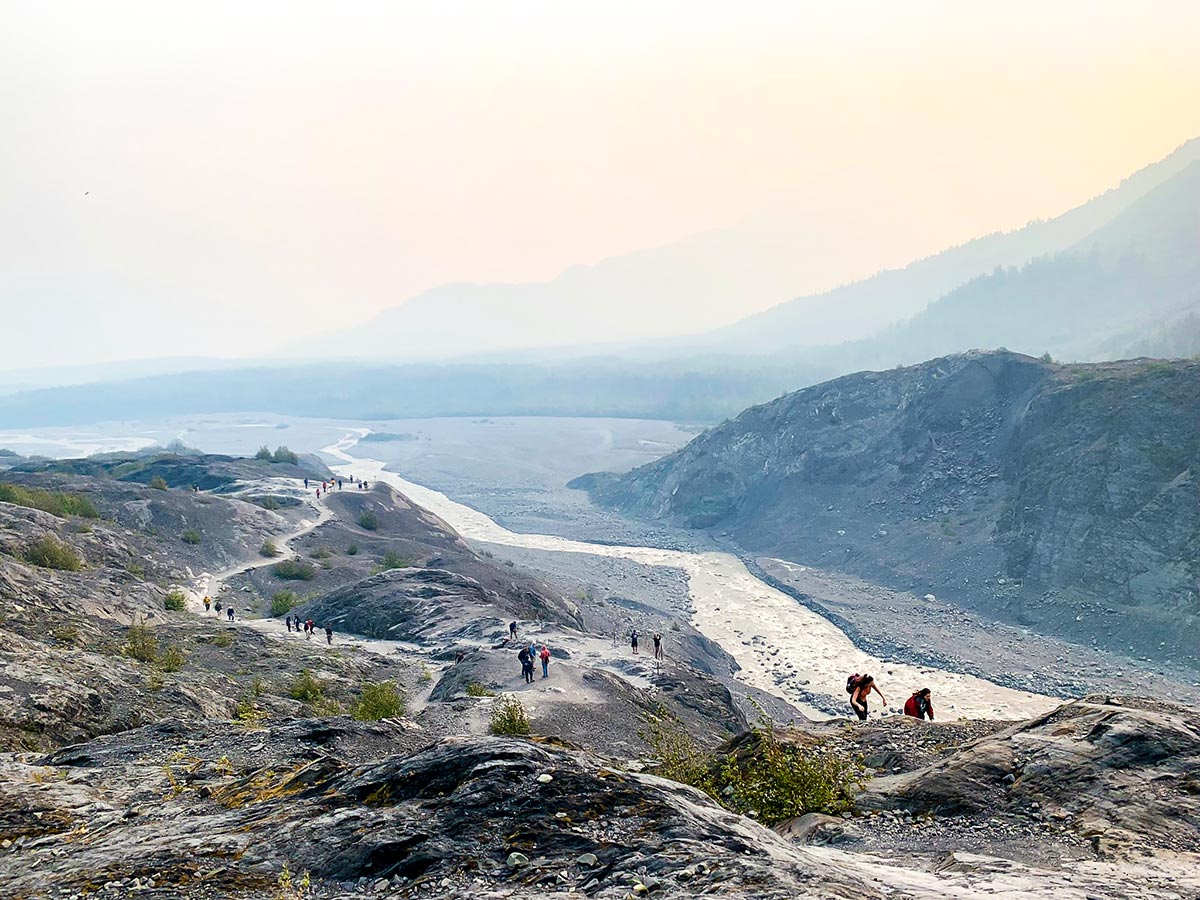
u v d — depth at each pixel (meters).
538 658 42.78
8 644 26.39
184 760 16.88
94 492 94.06
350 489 125.19
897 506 122.88
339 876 7.54
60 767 16.14
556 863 7.35
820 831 10.72
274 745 18.66
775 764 12.36
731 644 84.44
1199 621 74.50
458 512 178.88
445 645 55.41
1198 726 11.85
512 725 28.61
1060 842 9.38
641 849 7.50
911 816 10.88
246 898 7.20
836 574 110.50
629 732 33.44
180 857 8.16
